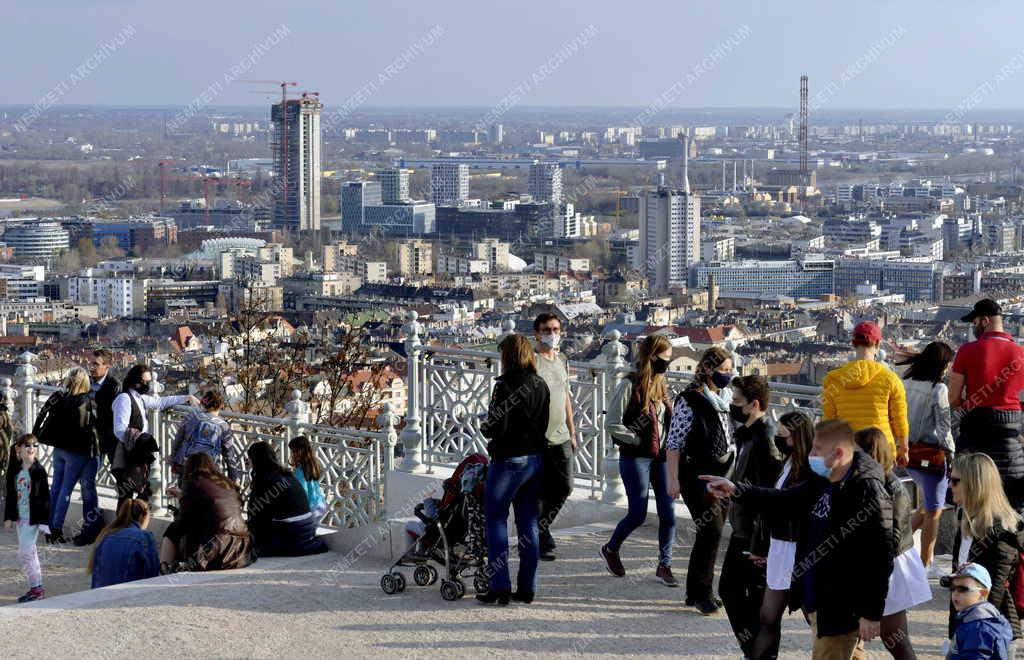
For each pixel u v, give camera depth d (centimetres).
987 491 1550
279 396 4284
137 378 2509
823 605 1446
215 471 2116
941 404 1894
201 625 1720
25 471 2206
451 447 2534
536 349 1964
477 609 1781
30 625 1730
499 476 1797
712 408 1773
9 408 3039
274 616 1758
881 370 1808
